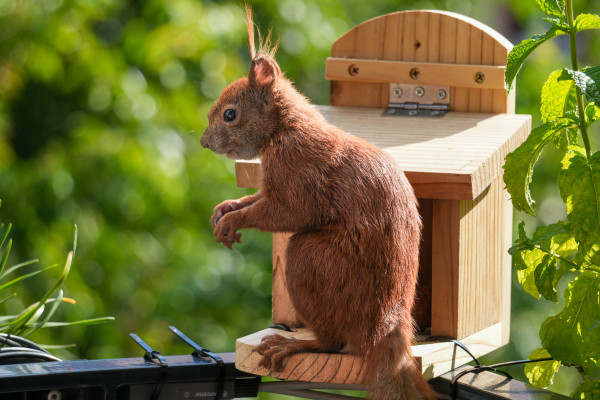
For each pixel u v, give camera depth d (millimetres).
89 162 14922
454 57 8023
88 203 14906
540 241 6117
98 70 15195
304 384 6645
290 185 6555
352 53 8312
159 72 15305
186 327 15445
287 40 16250
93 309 14406
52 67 15188
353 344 6254
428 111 8062
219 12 15477
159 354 6680
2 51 15328
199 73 15578
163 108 15312
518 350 16172
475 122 7719
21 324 6902
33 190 14750
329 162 6520
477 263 7215
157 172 14672
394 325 6246
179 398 6645
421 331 7258
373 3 18531
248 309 15844
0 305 14094
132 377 6426
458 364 6883
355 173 6430
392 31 8195
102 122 15320
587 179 5922
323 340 6379
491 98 7965
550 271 6266
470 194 6457
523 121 7715
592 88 5570
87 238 14609
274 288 7461
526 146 6219
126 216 15188
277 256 7453
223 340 15383
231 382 6762
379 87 8258
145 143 14836
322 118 7023
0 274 6879
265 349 6383
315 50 16344
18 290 14227
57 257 14391
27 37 15336
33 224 14617
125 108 15039
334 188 6449
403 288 6371
